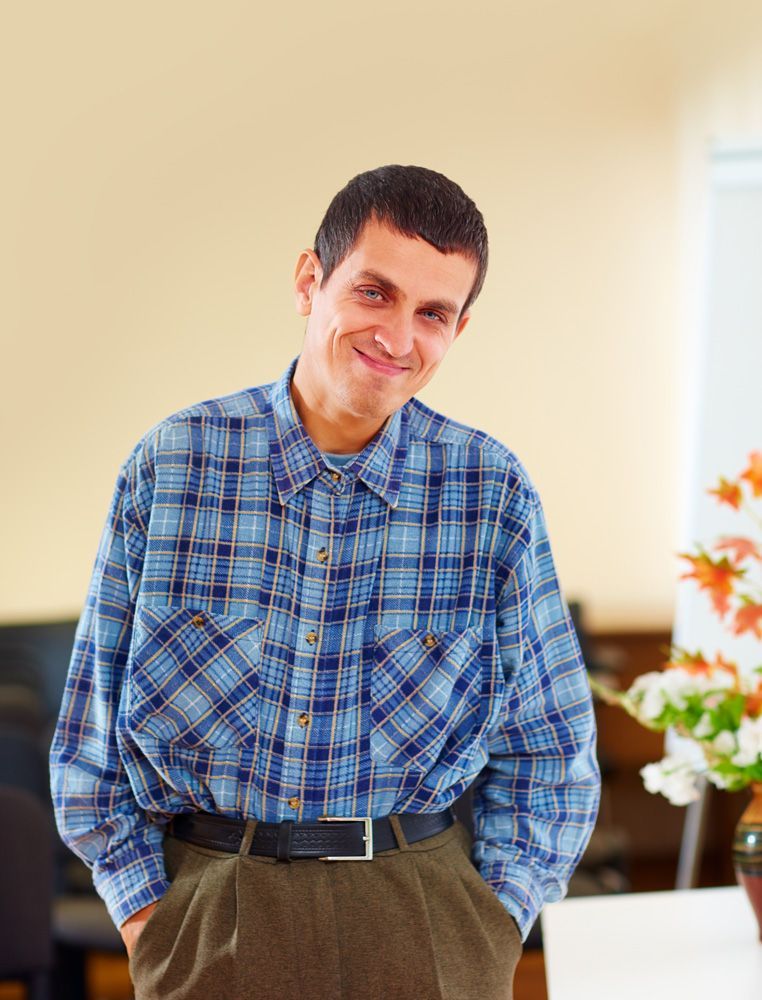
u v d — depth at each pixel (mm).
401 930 1363
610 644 5281
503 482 1458
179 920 1387
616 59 4125
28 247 4523
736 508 2010
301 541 1407
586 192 4617
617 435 5145
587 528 5262
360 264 1322
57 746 1481
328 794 1379
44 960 2557
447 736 1429
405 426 1463
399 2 3941
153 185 4465
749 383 4105
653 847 5332
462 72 4219
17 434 4852
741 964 1865
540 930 2627
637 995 1757
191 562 1402
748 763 1882
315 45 4129
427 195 1325
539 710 1527
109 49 4098
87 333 4719
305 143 4418
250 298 4711
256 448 1429
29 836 2561
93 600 1463
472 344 4938
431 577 1433
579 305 4883
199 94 4258
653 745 5266
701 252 4820
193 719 1380
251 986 1334
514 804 1552
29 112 4238
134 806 1465
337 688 1395
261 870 1366
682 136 4453
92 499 4996
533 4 3922
